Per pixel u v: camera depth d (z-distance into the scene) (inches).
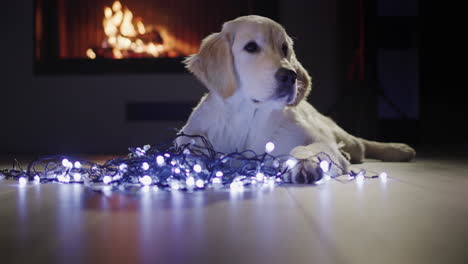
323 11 191.9
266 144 70.8
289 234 35.3
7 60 196.7
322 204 48.4
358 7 183.2
